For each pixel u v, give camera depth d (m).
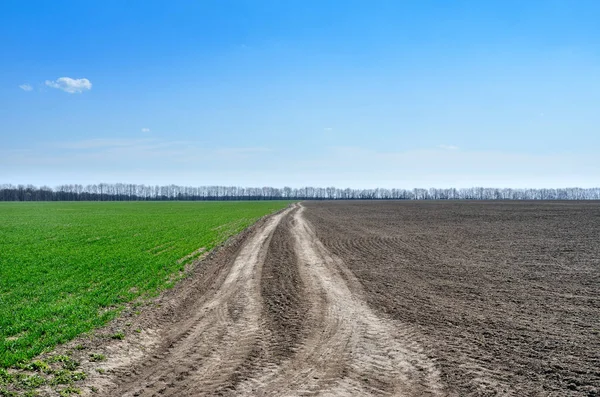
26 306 13.00
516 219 47.22
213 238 32.53
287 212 68.69
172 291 15.54
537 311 12.41
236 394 7.39
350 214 61.41
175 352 9.48
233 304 13.63
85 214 67.31
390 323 11.39
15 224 45.84
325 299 14.02
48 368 8.49
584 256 22.02
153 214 68.00
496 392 7.37
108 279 17.23
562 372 8.16
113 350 9.58
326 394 7.36
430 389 7.51
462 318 11.77
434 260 21.34
